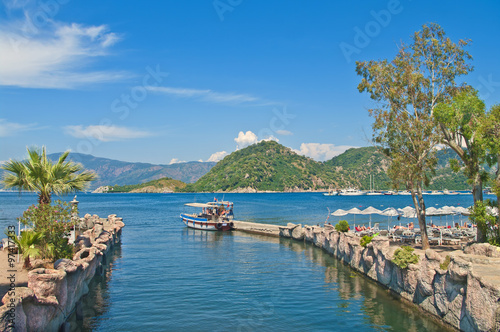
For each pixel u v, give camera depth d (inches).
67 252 697.0
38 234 642.2
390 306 663.1
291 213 3257.9
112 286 808.3
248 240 1627.7
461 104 775.7
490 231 718.5
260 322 594.2
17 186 772.6
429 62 925.8
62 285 507.2
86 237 874.8
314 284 824.9
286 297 727.7
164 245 1454.2
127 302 695.1
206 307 668.1
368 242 881.5
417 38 941.8
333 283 830.5
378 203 4852.4
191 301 703.1
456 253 578.6
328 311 644.7
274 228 1772.9
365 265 878.4
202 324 585.3
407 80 911.0
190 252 1278.3
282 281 853.8
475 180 794.8
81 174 857.5
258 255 1214.9
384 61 957.8
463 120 781.3
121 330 557.9
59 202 735.1
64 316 534.9
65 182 823.7
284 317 617.6
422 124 866.8
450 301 523.2
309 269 983.0
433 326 560.7
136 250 1320.1
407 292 663.8
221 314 631.2
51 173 783.7
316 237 1381.6
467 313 470.3
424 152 879.7
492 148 701.3
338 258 1107.9
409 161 884.6
